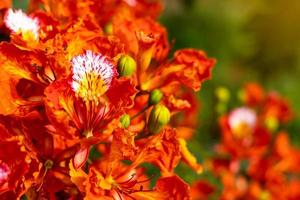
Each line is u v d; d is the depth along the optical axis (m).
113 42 0.48
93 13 0.57
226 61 3.01
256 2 3.18
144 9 0.69
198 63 0.54
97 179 0.45
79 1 0.56
